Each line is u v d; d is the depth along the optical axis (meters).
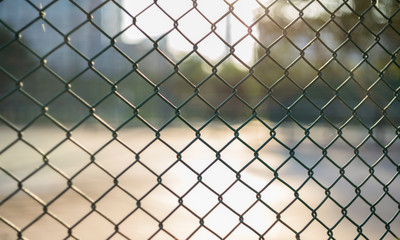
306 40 7.79
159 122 30.80
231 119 27.70
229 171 9.87
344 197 6.86
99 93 32.09
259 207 6.03
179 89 33.91
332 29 7.20
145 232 4.76
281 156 13.44
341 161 12.09
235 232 4.77
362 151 14.20
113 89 1.77
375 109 16.38
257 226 5.04
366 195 7.05
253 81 21.06
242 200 6.54
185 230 4.86
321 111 2.21
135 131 25.16
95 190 7.32
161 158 13.16
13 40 1.54
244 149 15.73
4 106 27.02
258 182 8.30
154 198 6.62
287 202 6.41
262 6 1.96
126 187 7.71
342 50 8.05
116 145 17.25
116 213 5.64
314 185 8.01
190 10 1.82
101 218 5.35
